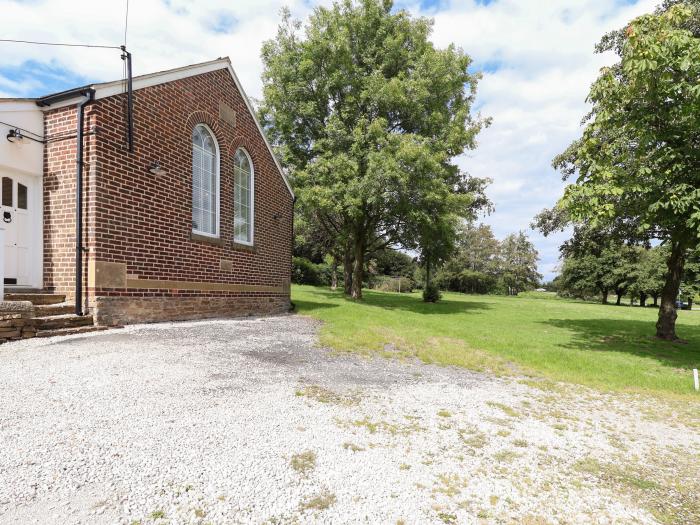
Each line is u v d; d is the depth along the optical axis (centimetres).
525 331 1353
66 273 770
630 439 412
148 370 504
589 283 4428
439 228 1978
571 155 1443
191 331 800
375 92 1836
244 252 1207
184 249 962
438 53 1927
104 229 765
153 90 879
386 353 772
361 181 1698
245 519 233
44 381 434
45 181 786
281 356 666
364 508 254
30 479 255
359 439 359
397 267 5503
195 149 1023
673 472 339
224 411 394
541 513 264
